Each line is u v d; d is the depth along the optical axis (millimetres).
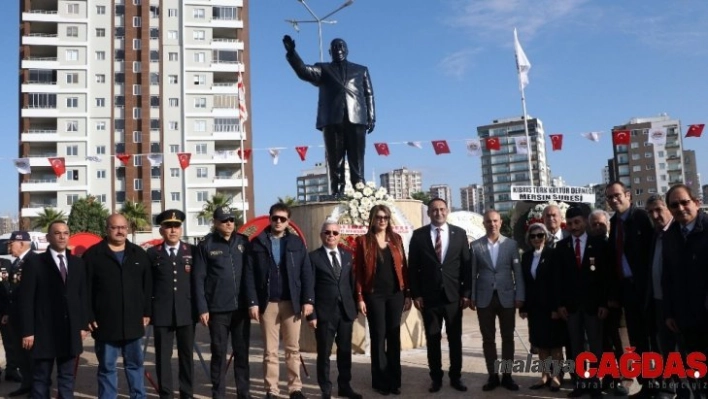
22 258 6941
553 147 13961
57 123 43312
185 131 44906
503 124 93812
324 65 8906
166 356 5570
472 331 10414
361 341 8023
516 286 6062
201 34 45875
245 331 5758
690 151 69125
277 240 5855
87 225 39188
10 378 7324
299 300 5723
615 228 5668
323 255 5926
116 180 44281
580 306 5637
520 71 17219
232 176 46219
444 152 14273
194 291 5582
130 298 5293
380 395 5883
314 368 7160
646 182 68875
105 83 44469
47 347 5152
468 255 6121
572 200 10602
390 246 6078
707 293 4602
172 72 45469
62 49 43812
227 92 45812
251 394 5980
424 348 8391
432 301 5957
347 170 9203
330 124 8734
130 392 5371
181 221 5758
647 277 5219
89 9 44531
